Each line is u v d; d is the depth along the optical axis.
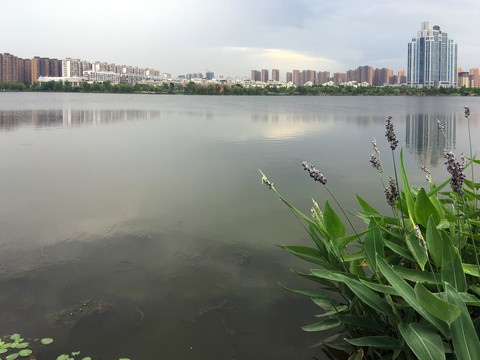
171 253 3.16
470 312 1.67
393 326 1.74
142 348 2.01
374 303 1.62
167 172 6.20
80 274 2.81
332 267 1.94
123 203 4.49
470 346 1.26
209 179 5.72
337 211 4.12
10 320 2.25
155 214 4.11
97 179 5.70
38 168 6.45
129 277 2.76
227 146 9.21
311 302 2.46
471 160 2.15
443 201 2.31
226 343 2.05
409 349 1.60
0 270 2.85
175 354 1.96
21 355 1.95
